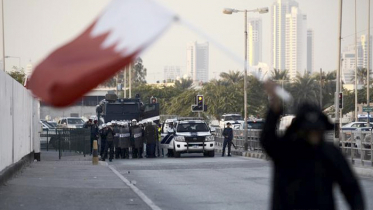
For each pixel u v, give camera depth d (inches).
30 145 2992.1
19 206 1409.9
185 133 3826.3
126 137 3718.0
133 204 1466.5
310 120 552.7
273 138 556.4
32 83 507.5
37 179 2079.2
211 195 1717.5
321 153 559.5
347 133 2746.1
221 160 3422.7
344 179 556.7
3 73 1937.7
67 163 3038.9
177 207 1467.8
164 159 3609.7
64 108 511.5
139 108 4296.3
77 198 1577.3
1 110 1882.4
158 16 509.0
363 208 554.6
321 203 555.5
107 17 529.0
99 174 2354.8
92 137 3880.4
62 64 502.9
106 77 501.4
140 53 503.5
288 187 559.5
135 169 2753.4
